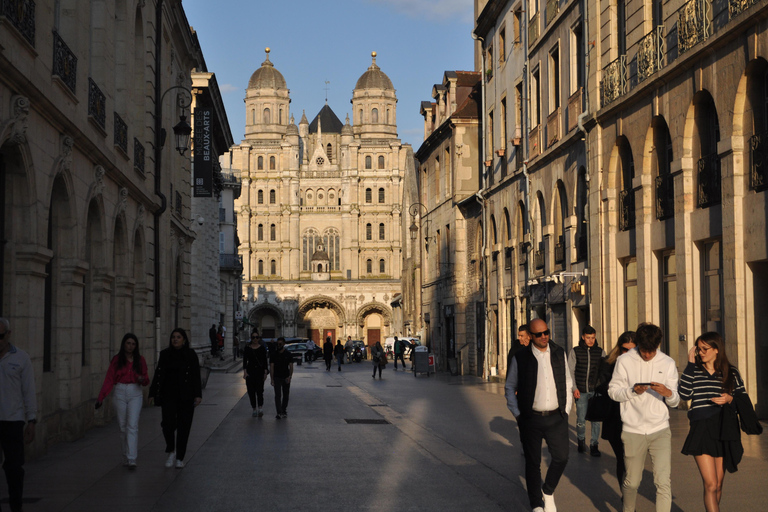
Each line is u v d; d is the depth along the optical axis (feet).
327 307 432.66
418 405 74.59
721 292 55.31
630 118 67.31
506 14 109.81
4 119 36.70
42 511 29.37
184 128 74.74
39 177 42.42
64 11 49.24
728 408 25.32
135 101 73.67
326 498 31.58
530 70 98.43
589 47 76.38
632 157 69.56
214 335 168.45
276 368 63.36
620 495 31.71
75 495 32.32
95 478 36.24
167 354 39.81
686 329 57.98
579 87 81.00
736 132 51.57
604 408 29.55
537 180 94.73
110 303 62.23
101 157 54.70
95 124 53.57
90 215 57.11
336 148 479.00
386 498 31.53
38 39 41.42
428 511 29.25
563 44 85.71
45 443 43.45
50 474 37.29
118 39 66.18
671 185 62.64
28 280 41.60
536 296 94.38
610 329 71.05
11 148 39.19
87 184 52.70
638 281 66.28
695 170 58.13
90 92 52.95
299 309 426.51
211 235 168.04
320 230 430.61
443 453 43.62
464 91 143.02
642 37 65.67
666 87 60.90
